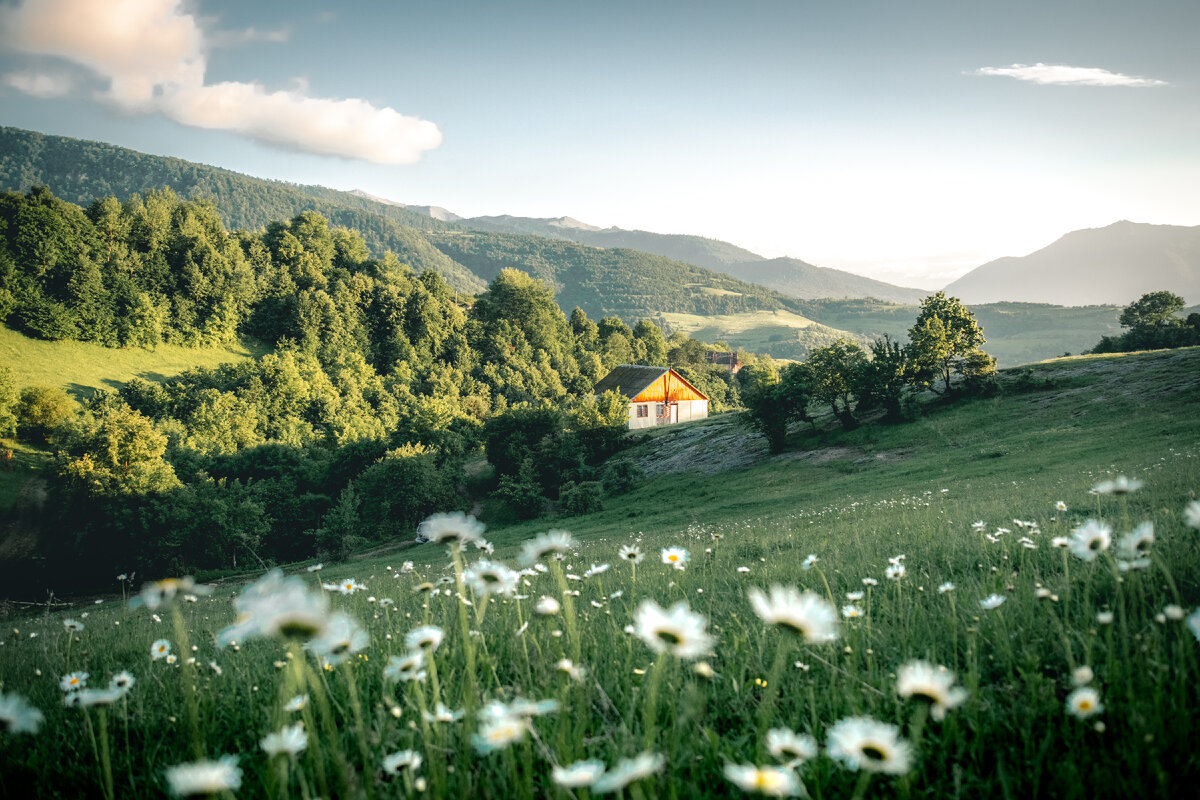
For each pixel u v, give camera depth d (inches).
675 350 5620.1
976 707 102.4
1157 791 76.7
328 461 2437.3
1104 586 155.4
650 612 59.1
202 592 96.9
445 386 4033.0
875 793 89.0
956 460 1334.9
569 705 106.3
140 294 3836.1
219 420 2770.7
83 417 2684.5
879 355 1846.7
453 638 151.9
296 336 4407.0
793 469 1689.2
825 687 121.6
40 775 114.7
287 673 104.6
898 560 215.5
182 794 56.4
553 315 5310.0
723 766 94.1
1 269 3400.6
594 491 1818.4
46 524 2209.6
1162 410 1358.3
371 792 83.0
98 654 238.5
